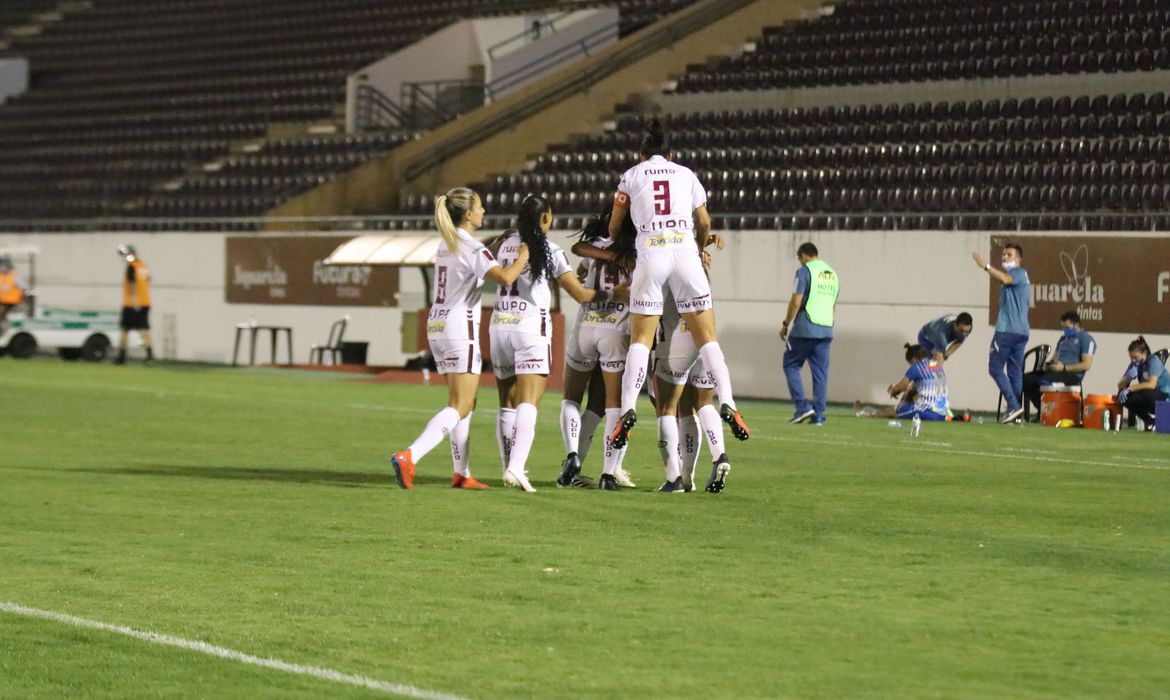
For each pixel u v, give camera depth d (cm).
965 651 1371
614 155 6919
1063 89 6156
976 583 1700
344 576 1731
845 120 6588
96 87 9931
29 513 2219
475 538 1998
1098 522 2188
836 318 5350
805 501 2398
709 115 6956
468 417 2525
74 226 7831
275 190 7831
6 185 9000
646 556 1866
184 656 1359
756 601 1594
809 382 5441
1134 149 5591
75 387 5019
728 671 1299
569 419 2562
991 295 5009
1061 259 4809
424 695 1221
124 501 2350
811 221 5556
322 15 9912
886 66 6644
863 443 3488
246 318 7025
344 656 1357
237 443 3309
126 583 1689
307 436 3478
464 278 2472
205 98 9281
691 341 2456
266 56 9588
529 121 7362
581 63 7444
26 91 10138
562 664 1325
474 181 7362
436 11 9412
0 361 6462
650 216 2414
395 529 2073
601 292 2502
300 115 8738
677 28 7388
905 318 5203
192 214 7869
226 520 2153
